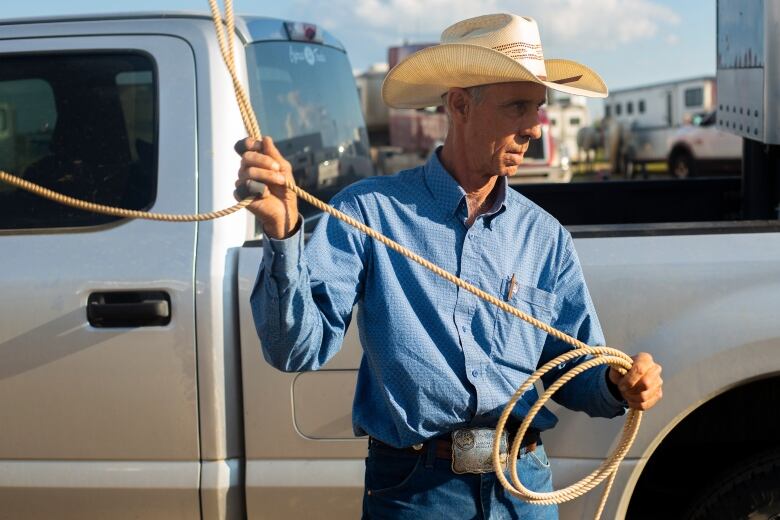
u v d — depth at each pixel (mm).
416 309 1833
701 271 2391
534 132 1847
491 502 1840
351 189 1905
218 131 2611
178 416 2494
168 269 2490
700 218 3924
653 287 2389
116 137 2650
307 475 2488
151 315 2479
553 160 13719
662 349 2367
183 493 2504
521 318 1746
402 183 1909
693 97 19734
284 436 2496
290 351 1718
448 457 1839
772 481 2436
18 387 2535
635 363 1792
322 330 1765
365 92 19609
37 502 2562
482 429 1838
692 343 2361
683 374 2355
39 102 2703
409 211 1873
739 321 2355
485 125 1835
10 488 2559
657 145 20750
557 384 1761
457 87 1866
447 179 1870
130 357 2490
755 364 2352
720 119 3768
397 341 1806
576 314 1925
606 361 1757
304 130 3250
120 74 2682
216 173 2584
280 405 2488
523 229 1920
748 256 2396
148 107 2652
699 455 2816
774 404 2637
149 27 2705
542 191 3975
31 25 2744
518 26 1879
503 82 1812
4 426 2555
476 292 1716
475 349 1821
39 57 2715
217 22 1576
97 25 2723
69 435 2535
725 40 3613
